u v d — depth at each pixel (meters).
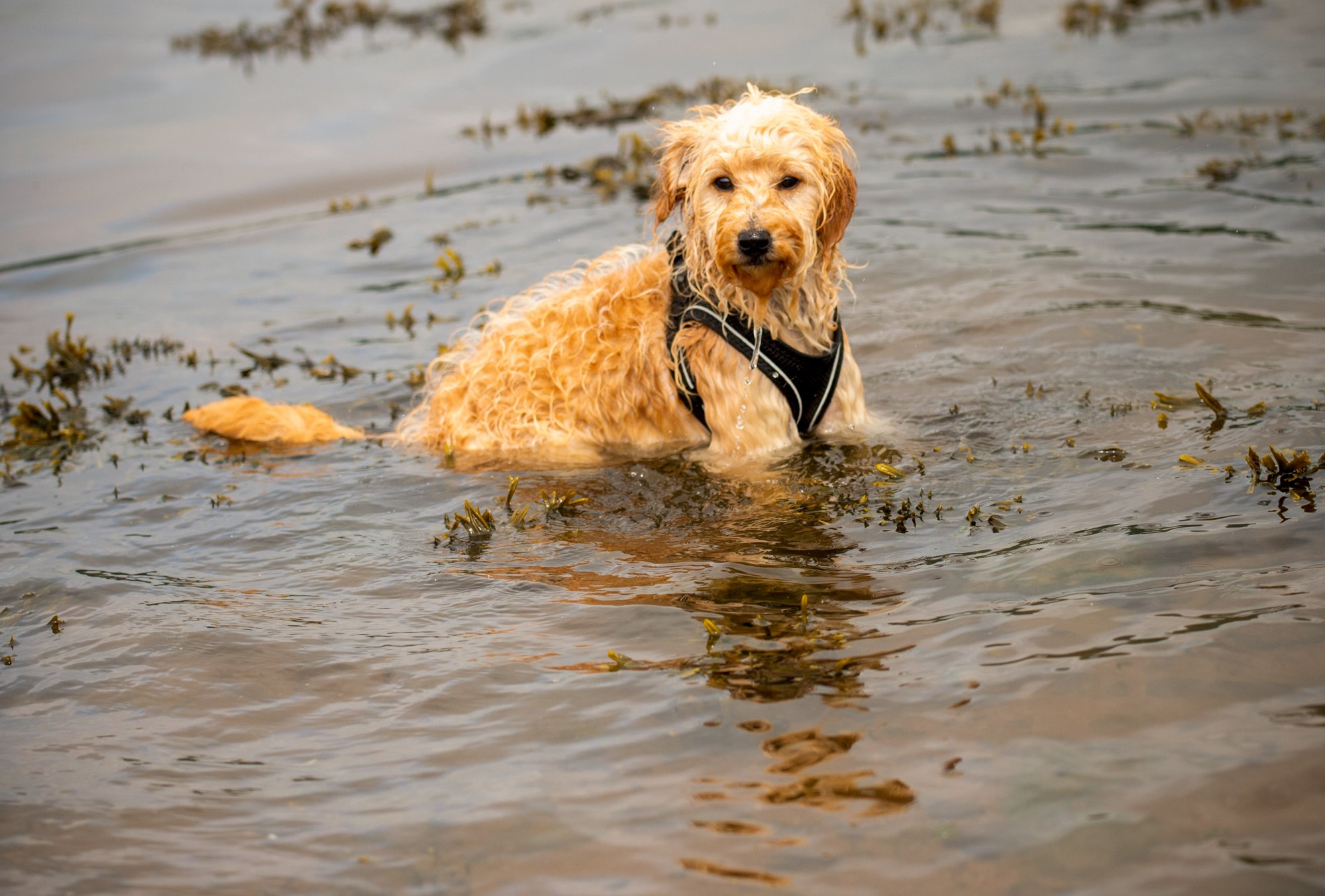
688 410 6.94
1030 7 19.44
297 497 6.70
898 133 13.63
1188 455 5.99
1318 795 3.47
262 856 3.71
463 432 7.39
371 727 4.39
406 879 3.55
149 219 12.99
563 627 5.00
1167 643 4.32
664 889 3.40
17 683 4.89
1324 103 13.02
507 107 16.28
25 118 16.67
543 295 7.88
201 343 9.70
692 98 15.59
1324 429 6.11
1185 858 3.30
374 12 21.89
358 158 14.61
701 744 4.06
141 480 7.12
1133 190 11.03
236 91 17.75
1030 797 3.60
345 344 9.49
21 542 6.32
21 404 8.16
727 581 5.27
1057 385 7.20
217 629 5.21
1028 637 4.49
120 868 3.71
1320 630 4.28
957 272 9.45
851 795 3.72
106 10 23.03
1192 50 15.87
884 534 5.61
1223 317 7.99
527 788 3.92
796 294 6.44
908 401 7.26
